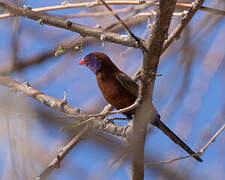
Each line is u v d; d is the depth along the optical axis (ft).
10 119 16.65
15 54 25.48
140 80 22.79
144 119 24.61
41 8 23.95
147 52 20.98
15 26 24.90
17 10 23.66
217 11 24.30
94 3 23.11
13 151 16.37
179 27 26.58
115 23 26.05
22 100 17.29
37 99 27.94
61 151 25.75
